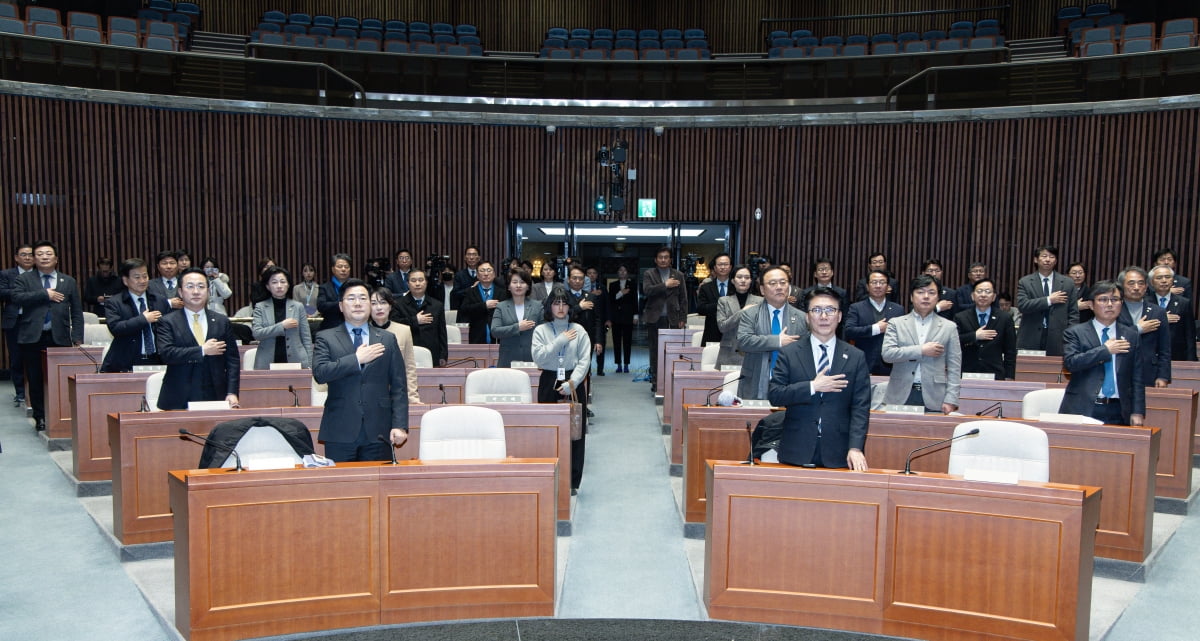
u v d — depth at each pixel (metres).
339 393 4.63
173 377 5.53
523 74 13.62
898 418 5.36
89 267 11.98
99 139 11.98
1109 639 4.16
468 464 4.12
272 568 3.88
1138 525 4.95
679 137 13.61
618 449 7.65
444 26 17.44
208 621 3.78
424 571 4.09
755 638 4.00
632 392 10.47
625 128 13.63
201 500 3.76
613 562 5.08
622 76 13.59
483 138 13.58
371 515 4.02
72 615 4.33
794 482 4.07
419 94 13.48
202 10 17.25
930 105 12.73
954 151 12.66
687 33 17.58
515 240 13.73
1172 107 11.44
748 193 13.47
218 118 12.67
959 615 3.86
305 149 13.09
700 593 4.48
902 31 18.00
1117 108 11.74
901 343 5.82
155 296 7.00
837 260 13.20
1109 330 5.44
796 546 4.08
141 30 14.59
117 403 6.24
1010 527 3.78
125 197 12.16
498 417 4.90
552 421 5.66
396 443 4.69
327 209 13.20
